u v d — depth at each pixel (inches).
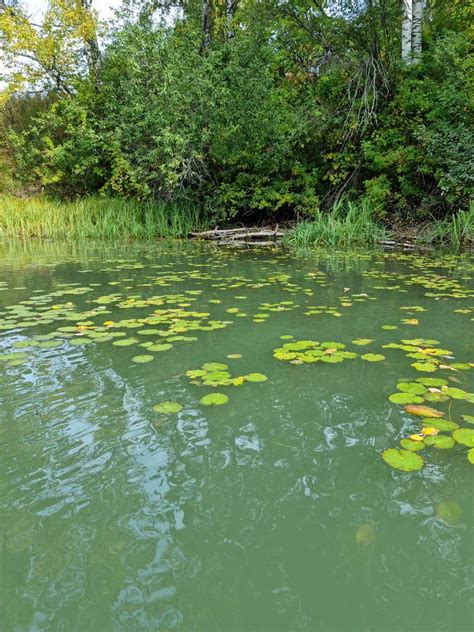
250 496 52.9
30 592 39.9
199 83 370.3
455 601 39.2
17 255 296.0
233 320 125.6
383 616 37.7
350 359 94.7
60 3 493.0
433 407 72.8
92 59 513.0
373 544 45.8
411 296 155.8
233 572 42.2
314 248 330.6
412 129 354.3
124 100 427.5
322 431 66.7
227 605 38.6
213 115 375.9
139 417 70.8
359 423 68.9
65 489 53.7
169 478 56.0
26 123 576.4
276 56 418.3
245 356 97.3
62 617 37.4
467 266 229.3
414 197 374.9
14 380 84.9
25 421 69.3
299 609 38.2
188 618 37.3
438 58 346.0
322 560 43.7
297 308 139.4
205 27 455.2
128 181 442.3
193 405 74.9
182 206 438.9
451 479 55.7
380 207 367.6
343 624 36.9
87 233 433.1
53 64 516.7
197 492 53.5
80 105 485.7
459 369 88.7
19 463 58.7
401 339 107.8
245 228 410.3
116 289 174.1
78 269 228.4
